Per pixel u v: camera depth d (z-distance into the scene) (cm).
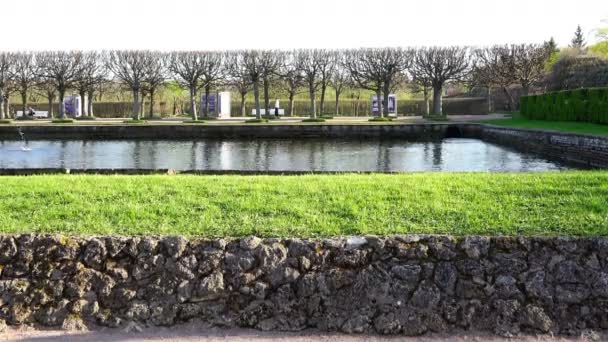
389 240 588
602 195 772
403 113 6700
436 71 5350
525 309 559
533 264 575
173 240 596
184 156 2928
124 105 6588
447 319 561
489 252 582
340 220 688
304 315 569
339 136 3803
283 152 3103
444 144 3491
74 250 596
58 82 5462
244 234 639
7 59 5403
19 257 598
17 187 870
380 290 570
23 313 579
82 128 3778
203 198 791
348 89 7012
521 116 4675
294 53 5544
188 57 5412
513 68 5325
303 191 826
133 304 577
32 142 3647
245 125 3825
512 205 737
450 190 827
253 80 5262
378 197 786
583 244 580
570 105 3572
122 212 726
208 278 580
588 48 5803
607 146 2117
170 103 6906
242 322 570
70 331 566
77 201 783
